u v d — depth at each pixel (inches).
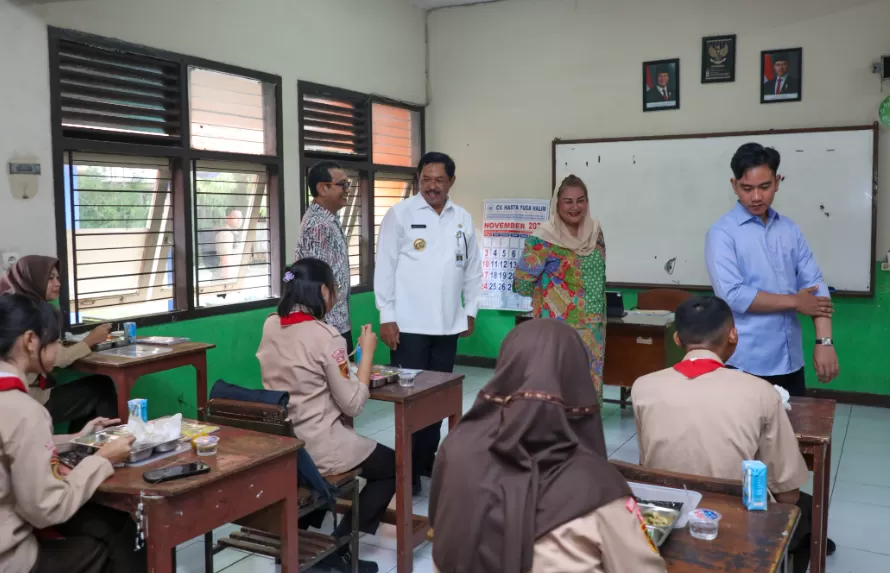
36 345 73.4
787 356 104.1
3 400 67.6
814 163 200.1
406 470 103.8
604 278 134.0
